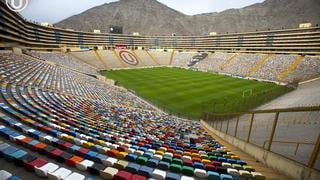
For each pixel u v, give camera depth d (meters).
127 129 20.53
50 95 27.34
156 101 45.81
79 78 53.56
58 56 83.44
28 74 36.91
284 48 95.88
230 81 69.75
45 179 6.68
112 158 8.91
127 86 59.47
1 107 15.36
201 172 8.28
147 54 123.19
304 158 9.09
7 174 6.12
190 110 40.53
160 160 10.07
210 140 19.75
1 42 60.56
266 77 73.56
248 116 30.34
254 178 8.37
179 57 122.38
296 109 8.11
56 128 13.41
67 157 8.18
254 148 12.06
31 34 89.62
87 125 17.98
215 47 130.62
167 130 24.16
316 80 61.72
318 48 83.81
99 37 134.75
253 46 109.50
